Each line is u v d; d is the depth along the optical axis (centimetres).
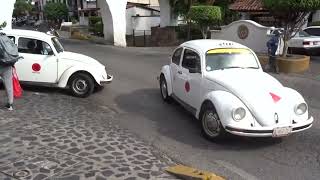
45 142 432
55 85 720
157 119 589
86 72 718
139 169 377
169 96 673
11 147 411
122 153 418
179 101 620
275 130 442
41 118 530
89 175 354
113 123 552
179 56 637
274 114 448
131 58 1320
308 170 405
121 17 1964
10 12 1152
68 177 347
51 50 711
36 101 644
